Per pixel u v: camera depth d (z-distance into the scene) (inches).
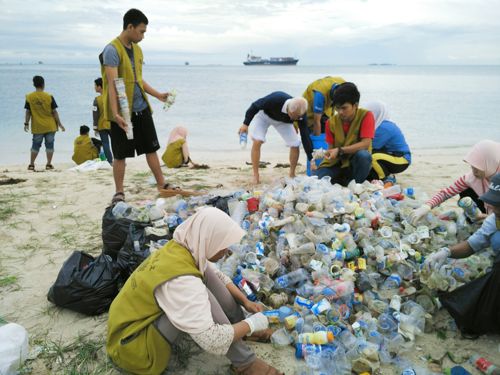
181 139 345.1
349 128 213.0
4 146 497.7
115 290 136.0
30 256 171.9
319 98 254.7
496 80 2369.6
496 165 146.0
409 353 117.6
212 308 104.5
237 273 141.4
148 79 2226.9
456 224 160.7
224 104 913.5
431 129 609.0
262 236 153.9
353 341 117.5
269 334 122.7
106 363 113.3
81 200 238.8
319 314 122.8
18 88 1289.4
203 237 99.6
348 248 142.9
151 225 155.3
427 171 321.4
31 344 120.2
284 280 134.8
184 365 113.2
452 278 133.6
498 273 115.2
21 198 240.8
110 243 156.1
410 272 139.7
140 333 100.0
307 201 161.9
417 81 2172.7
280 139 538.9
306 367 110.7
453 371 107.0
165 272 97.6
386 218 161.3
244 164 377.4
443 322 129.1
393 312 127.0
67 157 450.9
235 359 105.0
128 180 283.0
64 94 1120.8
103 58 203.2
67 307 134.3
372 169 235.1
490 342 122.0
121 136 214.5
